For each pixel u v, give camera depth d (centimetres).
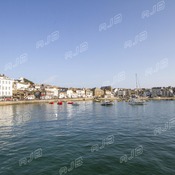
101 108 7794
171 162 1375
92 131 2698
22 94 12250
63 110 6650
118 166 1327
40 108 7531
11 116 4688
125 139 2133
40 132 2647
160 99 18912
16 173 1231
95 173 1225
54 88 15750
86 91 19975
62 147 1838
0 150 1750
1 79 10256
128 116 4703
